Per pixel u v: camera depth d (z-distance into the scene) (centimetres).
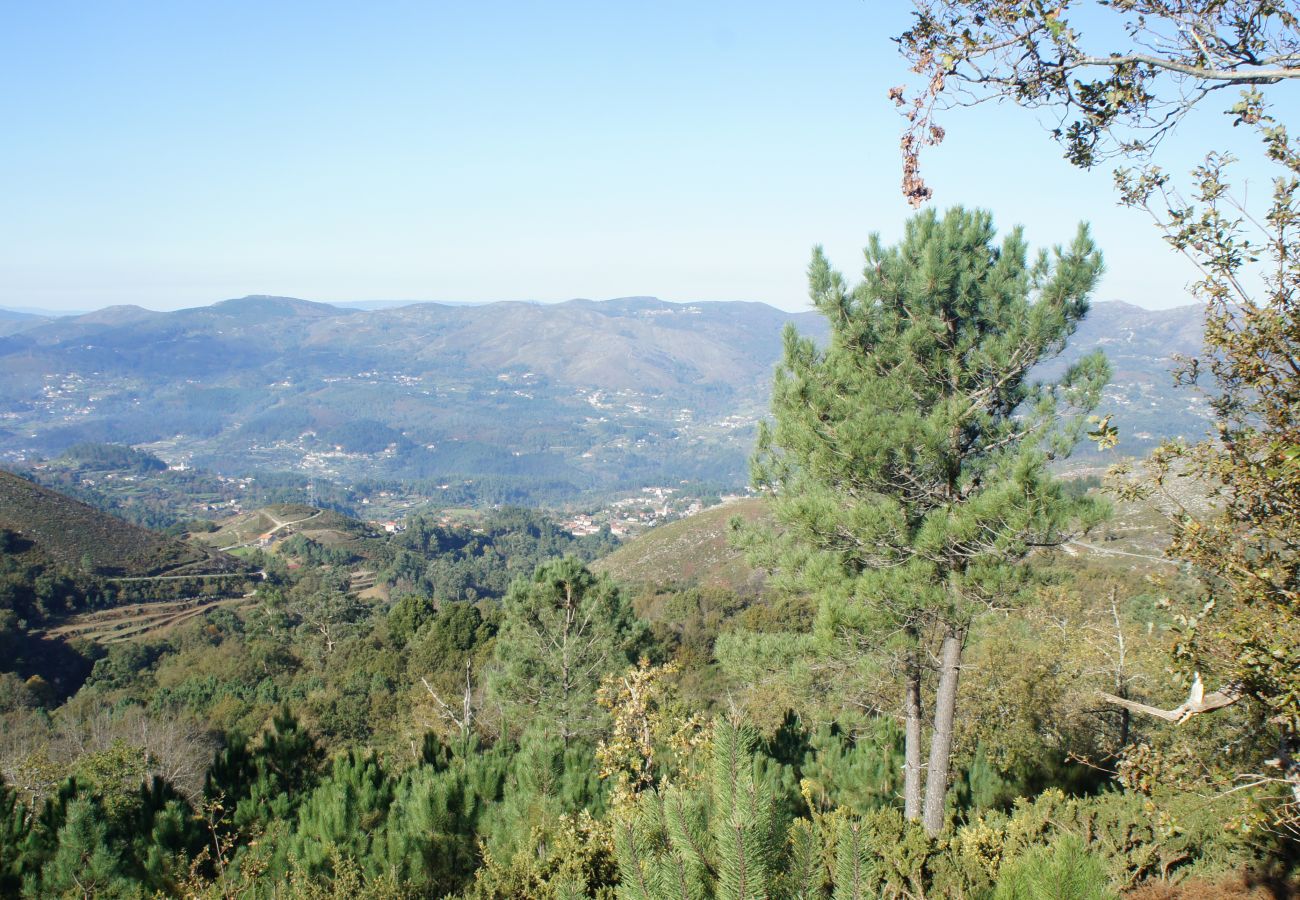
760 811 344
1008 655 1383
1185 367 521
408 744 2047
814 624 919
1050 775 1121
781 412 1031
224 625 7319
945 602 855
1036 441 904
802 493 1058
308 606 6750
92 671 5759
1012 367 907
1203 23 394
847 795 1081
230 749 978
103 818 749
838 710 1473
